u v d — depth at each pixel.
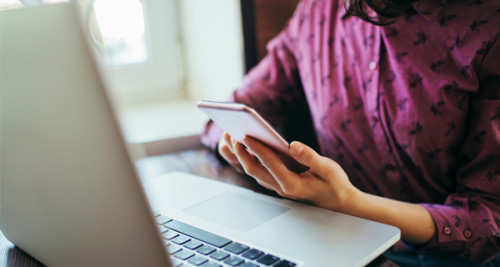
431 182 0.75
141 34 1.47
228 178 0.83
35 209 0.42
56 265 0.46
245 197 0.62
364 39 0.79
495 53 0.64
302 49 0.96
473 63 0.66
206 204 0.60
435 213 0.64
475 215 0.65
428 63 0.71
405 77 0.73
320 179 0.55
